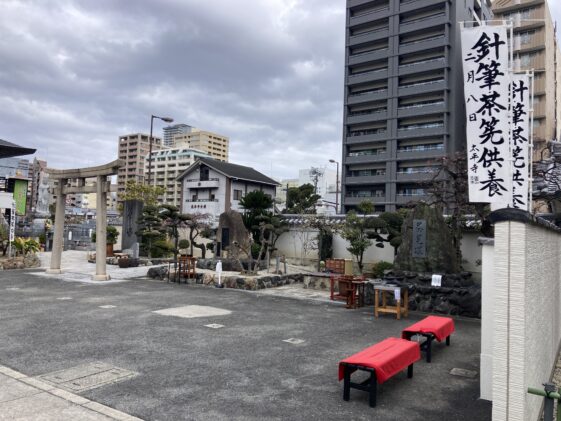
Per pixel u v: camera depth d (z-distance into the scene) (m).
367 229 16.98
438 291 10.75
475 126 5.88
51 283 14.20
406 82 47.88
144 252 22.77
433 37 46.56
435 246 11.61
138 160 86.69
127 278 16.22
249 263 15.61
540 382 4.45
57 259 16.98
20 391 4.67
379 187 48.88
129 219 23.30
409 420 4.24
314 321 9.04
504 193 5.68
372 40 49.59
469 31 5.93
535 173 12.55
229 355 6.29
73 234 34.88
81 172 15.91
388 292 11.45
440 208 13.64
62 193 16.97
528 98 6.71
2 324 8.02
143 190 32.78
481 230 11.91
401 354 5.09
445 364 6.26
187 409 4.33
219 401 4.56
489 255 4.94
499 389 3.43
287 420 4.15
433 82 44.78
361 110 51.00
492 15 46.69
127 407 4.33
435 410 4.51
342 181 50.69
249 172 42.56
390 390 5.10
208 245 21.72
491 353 4.84
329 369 5.77
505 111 5.70
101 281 15.01
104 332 7.52
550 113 44.47
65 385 4.91
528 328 3.58
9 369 5.42
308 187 37.69
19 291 12.33
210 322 8.59
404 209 17.33
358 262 17.11
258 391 4.89
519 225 3.43
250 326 8.33
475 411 4.50
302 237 19.80
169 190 75.88
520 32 44.41
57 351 6.29
